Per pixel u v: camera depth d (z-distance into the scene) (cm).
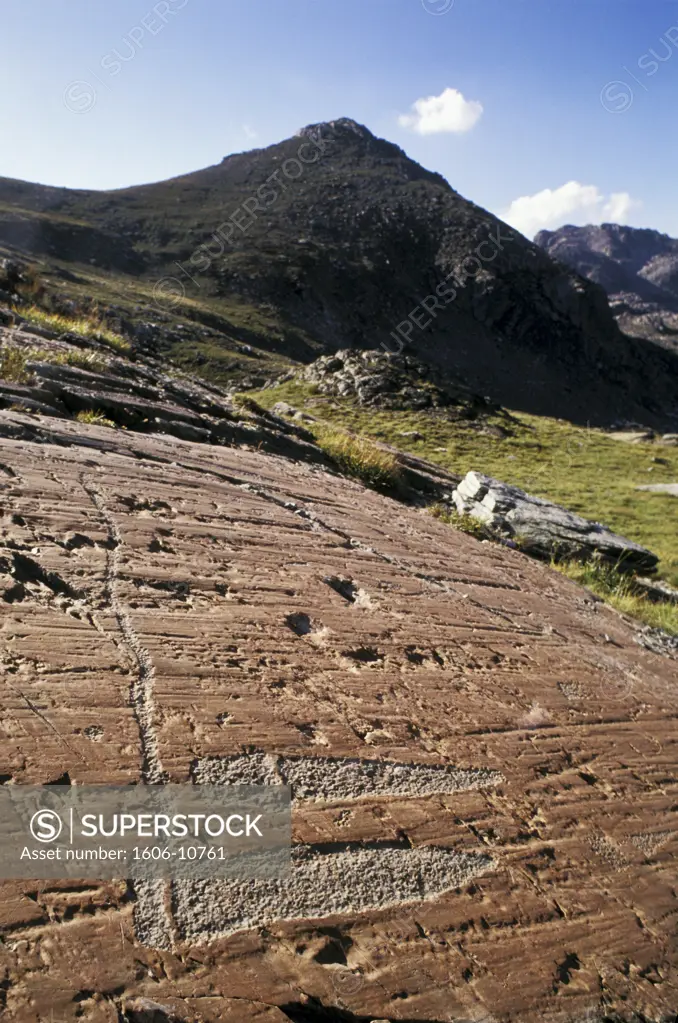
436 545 558
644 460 3059
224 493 454
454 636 358
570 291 16300
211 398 1008
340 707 257
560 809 250
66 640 237
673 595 1112
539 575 619
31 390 557
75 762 192
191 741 214
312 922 178
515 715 300
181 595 295
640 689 390
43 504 329
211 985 156
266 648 278
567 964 193
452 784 240
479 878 208
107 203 14988
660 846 252
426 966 178
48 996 141
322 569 382
